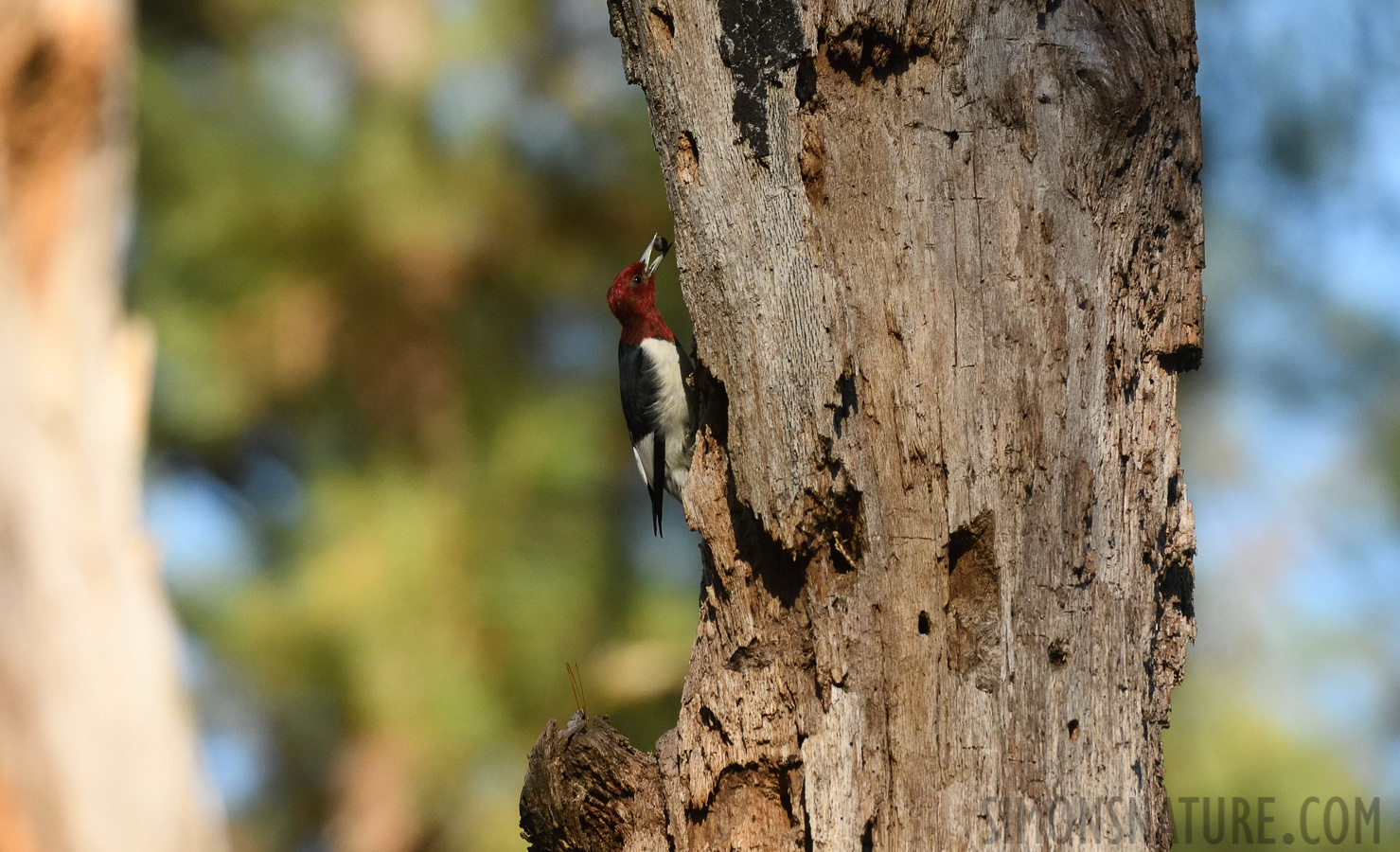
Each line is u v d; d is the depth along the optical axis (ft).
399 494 48.42
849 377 25.67
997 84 26.13
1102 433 25.86
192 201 51.24
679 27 26.96
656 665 48.91
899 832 24.62
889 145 26.22
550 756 27.45
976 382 25.32
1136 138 26.76
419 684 45.27
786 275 25.88
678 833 26.78
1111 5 27.07
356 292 52.49
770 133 26.27
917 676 24.94
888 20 26.05
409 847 46.42
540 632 47.50
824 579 25.96
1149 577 26.50
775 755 26.40
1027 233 25.76
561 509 50.49
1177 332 27.58
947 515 25.07
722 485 27.63
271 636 46.47
